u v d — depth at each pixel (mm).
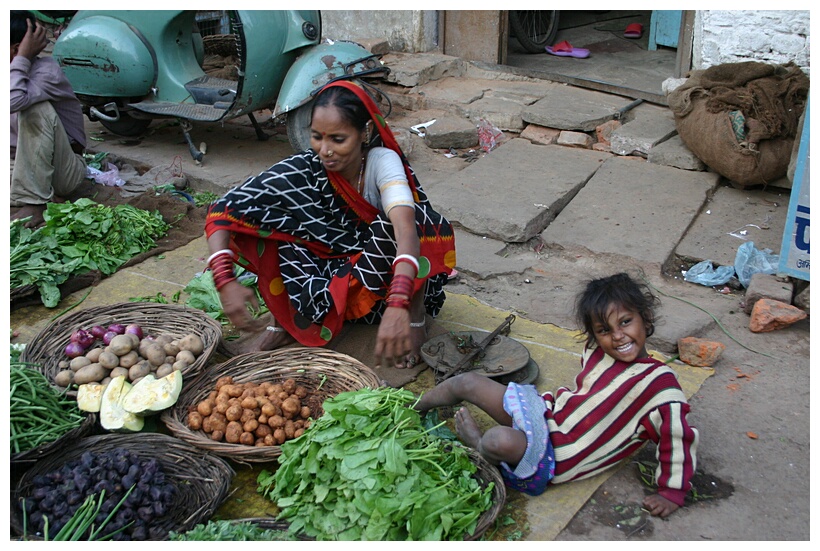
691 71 5594
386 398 2691
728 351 3598
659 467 2611
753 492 2719
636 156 5684
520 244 4656
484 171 5434
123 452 2627
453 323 3811
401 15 7223
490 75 7109
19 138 4621
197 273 4344
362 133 2936
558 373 3412
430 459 2541
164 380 2934
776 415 3123
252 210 3064
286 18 5465
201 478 2654
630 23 9016
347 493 2439
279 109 5262
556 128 6023
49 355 3223
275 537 2422
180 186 5512
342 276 3240
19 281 4016
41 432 2695
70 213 4387
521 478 2637
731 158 4992
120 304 3527
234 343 3564
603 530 2557
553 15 8117
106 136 6500
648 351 3605
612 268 4359
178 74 5875
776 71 5254
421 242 3143
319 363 3223
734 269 4227
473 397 2865
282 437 2812
